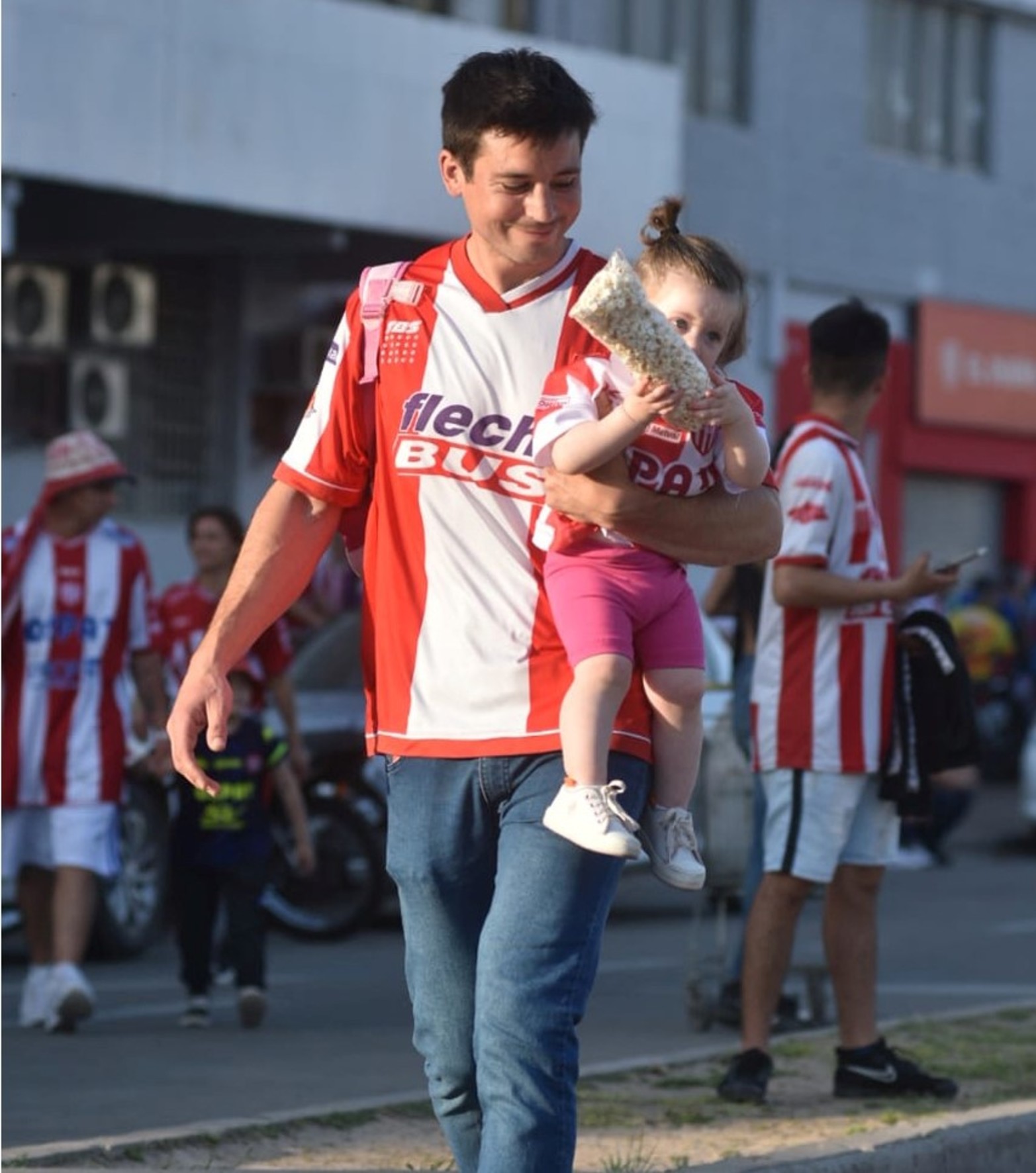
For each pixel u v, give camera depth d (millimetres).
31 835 24953
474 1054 12445
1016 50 76062
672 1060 21594
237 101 44469
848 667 19703
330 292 56375
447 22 48281
